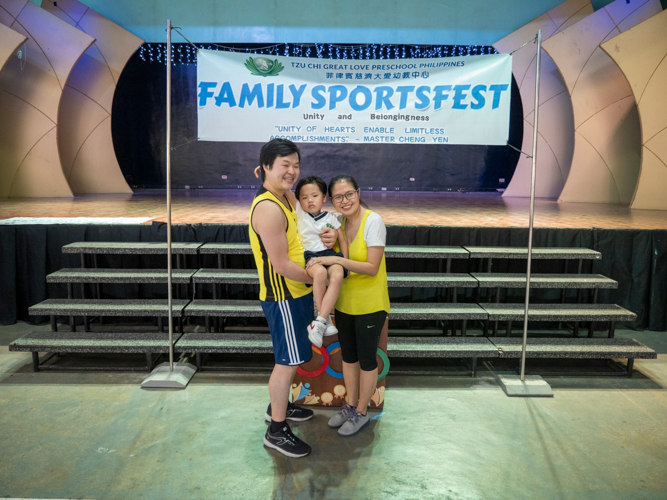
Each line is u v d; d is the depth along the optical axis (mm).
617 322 4512
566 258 4059
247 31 9125
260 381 3369
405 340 3572
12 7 7691
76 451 2516
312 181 2506
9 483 2254
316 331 2352
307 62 4199
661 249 4312
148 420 2840
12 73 7852
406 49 9938
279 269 2295
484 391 3273
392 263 4383
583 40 8180
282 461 2455
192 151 11203
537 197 9516
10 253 4293
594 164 8516
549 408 3045
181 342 3449
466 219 5102
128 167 11180
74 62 8008
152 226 4312
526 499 2184
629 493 2230
